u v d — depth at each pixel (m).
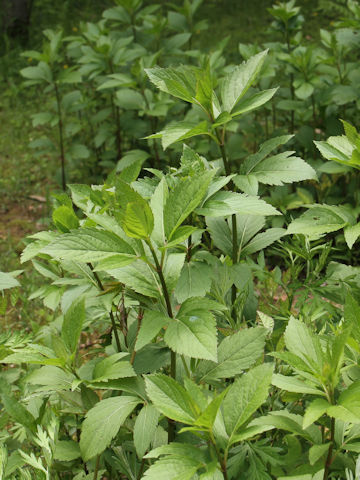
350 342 1.42
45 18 11.20
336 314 2.17
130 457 1.87
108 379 1.64
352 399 1.22
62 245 1.44
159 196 1.62
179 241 1.45
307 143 5.20
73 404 1.84
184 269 1.93
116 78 5.58
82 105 6.20
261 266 2.43
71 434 2.29
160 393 1.33
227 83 2.16
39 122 6.07
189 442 1.69
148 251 1.61
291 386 1.33
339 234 4.54
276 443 1.81
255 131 5.68
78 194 1.95
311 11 10.97
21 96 8.78
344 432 1.45
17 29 10.46
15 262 5.46
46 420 1.90
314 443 1.46
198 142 5.60
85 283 2.01
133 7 6.44
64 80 5.95
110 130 6.38
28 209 6.52
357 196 4.80
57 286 2.32
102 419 1.55
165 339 1.43
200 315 1.46
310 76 5.18
